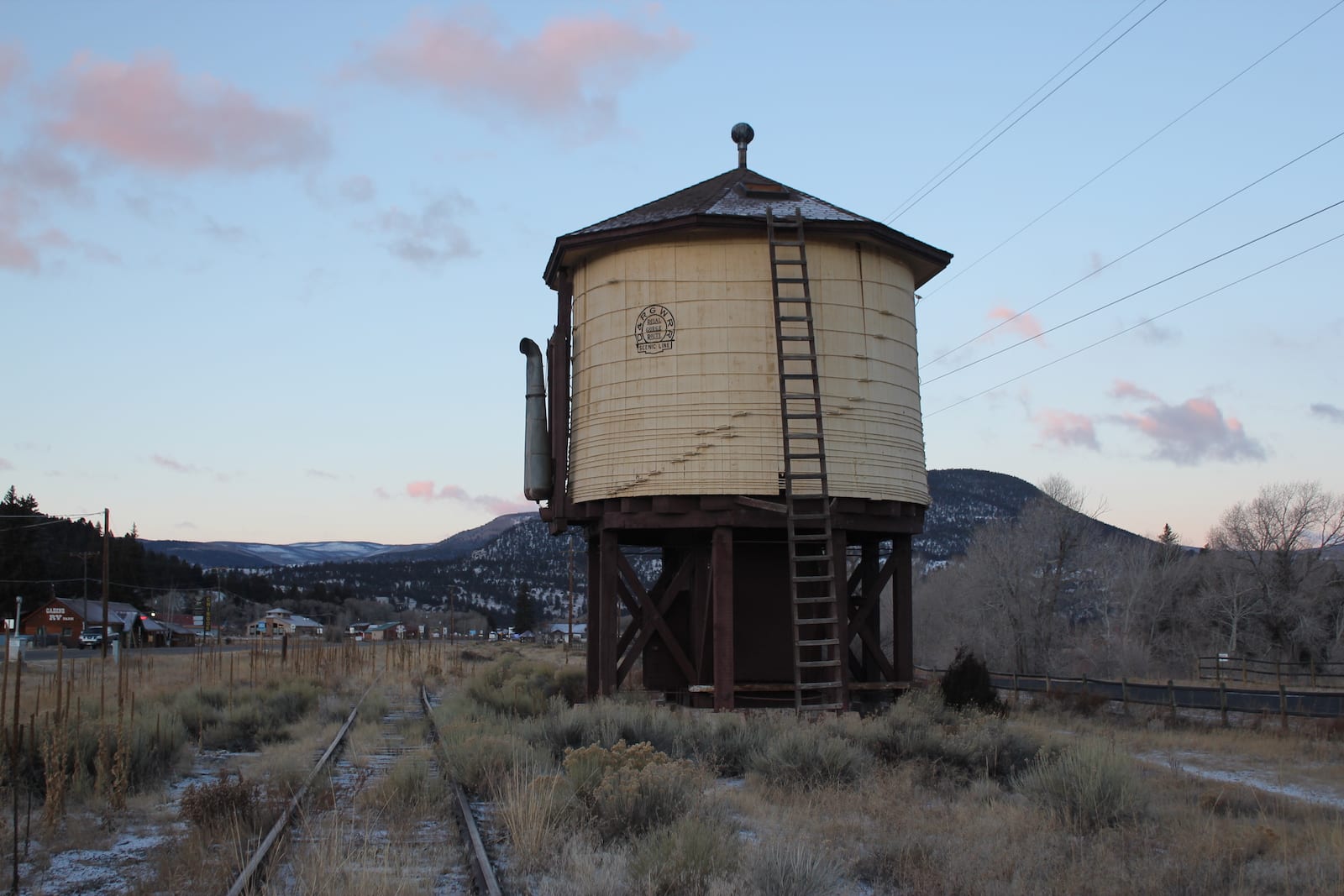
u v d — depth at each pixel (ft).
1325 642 244.42
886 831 36.11
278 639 389.60
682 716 64.08
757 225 72.74
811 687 66.33
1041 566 224.33
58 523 439.63
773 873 28.43
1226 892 28.96
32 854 34.68
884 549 103.04
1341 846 33.65
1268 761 61.31
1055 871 30.68
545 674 116.37
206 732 66.44
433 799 42.57
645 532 81.41
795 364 72.64
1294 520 253.03
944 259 80.12
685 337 73.00
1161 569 263.70
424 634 505.25
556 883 29.19
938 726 58.90
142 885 30.07
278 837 34.35
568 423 80.48
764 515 71.05
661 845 30.94
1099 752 42.57
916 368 80.48
